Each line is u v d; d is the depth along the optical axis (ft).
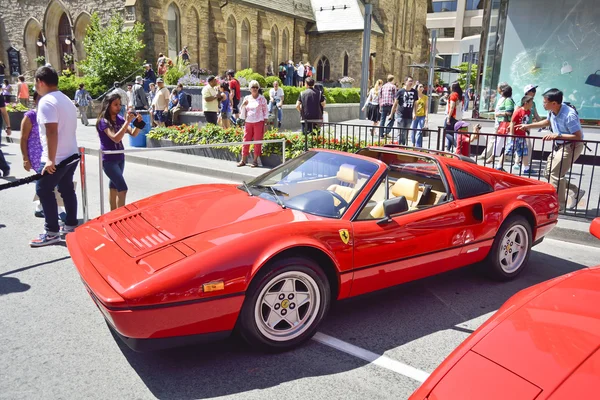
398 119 42.01
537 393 5.73
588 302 7.41
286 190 13.32
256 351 11.05
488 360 6.50
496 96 42.55
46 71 16.70
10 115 59.16
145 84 68.54
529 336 6.77
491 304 14.20
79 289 14.28
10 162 36.94
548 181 23.54
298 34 131.75
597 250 20.03
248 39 117.19
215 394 9.46
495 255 15.31
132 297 8.98
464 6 203.00
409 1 158.61
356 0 135.95
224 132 39.68
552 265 17.93
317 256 11.46
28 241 18.54
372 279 12.32
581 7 38.34
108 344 11.23
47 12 100.07
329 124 33.22
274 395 9.48
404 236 12.60
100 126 19.11
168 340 9.59
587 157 38.42
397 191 14.16
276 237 10.51
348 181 13.33
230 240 10.25
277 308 10.80
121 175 19.67
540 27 40.06
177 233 10.94
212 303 9.65
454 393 6.16
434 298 14.58
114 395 9.33
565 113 22.61
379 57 142.51
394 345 11.64
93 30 81.92
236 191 13.92
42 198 17.47
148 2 87.56
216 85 48.65
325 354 11.10
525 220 15.85
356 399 9.46
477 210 14.52
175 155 40.42
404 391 9.78
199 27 102.17
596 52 38.50
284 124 60.75
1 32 107.34
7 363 10.30
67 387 9.53
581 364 6.00
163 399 9.25
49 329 11.85
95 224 12.66
